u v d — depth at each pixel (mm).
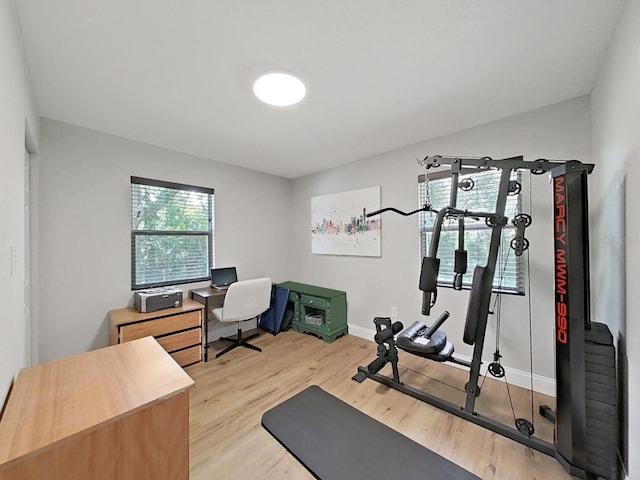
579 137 1951
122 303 2660
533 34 1353
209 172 3342
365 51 1470
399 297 3027
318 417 1879
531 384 2182
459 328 2596
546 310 2131
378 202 3178
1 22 953
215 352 2994
